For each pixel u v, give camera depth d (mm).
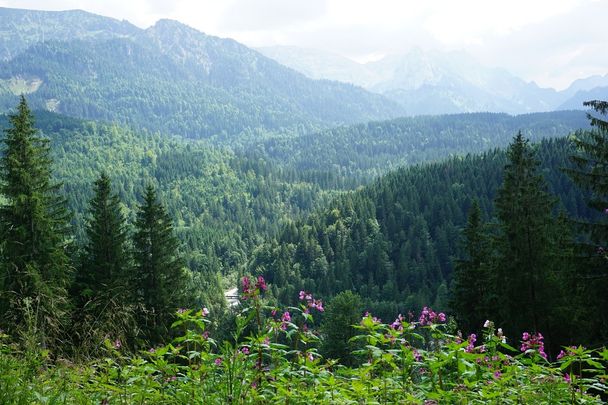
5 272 18750
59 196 25531
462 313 26031
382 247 128750
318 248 126375
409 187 159125
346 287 110875
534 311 22062
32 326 4422
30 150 23766
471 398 4168
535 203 23547
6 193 22891
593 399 4176
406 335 4500
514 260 23234
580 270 19484
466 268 26516
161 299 24672
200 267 151125
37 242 22578
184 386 4023
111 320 4672
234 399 3744
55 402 3762
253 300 4391
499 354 4652
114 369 4203
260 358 4238
